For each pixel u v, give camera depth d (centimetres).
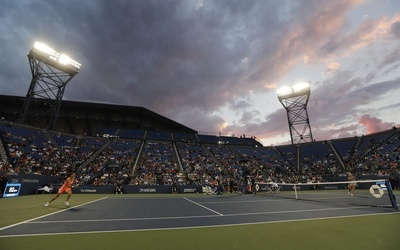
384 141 3844
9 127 3278
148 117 6238
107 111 5741
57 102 3959
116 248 490
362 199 1650
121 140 4506
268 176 3859
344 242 535
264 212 1034
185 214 983
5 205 1279
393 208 1124
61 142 3797
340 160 4134
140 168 3594
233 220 830
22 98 4791
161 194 2602
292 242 537
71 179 1279
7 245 507
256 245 514
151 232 639
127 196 2191
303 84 5434
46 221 790
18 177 2070
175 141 4931
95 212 1027
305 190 3281
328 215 930
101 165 3506
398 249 482
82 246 502
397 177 2878
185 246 507
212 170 3953
